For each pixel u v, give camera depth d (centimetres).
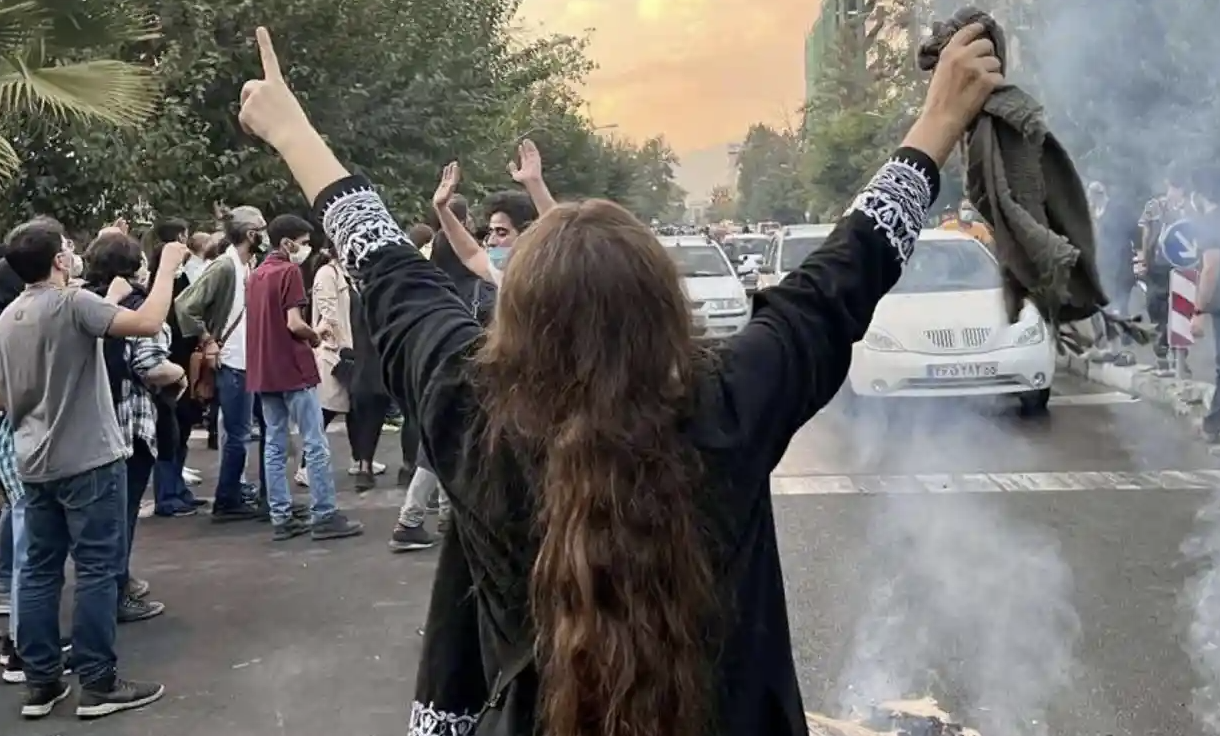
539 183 264
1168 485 725
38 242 429
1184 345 894
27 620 438
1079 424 955
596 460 128
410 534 659
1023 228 151
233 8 1537
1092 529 627
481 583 141
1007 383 968
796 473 794
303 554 660
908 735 365
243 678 473
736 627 135
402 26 1789
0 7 871
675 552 127
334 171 167
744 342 140
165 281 440
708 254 1522
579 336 131
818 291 145
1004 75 160
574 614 126
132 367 542
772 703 138
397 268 157
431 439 142
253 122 172
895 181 154
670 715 126
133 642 519
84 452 430
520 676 136
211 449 1021
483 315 256
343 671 479
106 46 955
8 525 545
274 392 675
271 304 672
